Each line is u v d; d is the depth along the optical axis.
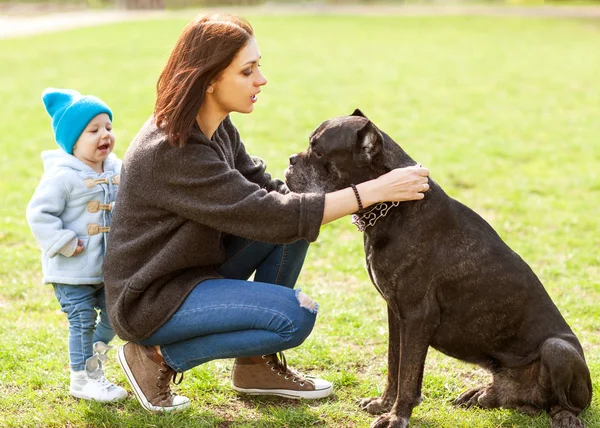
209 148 3.71
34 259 6.54
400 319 4.01
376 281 4.05
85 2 39.50
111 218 4.27
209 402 4.28
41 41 23.95
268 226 3.65
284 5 40.34
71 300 4.26
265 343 3.81
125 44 23.12
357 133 3.86
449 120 13.30
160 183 3.68
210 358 3.95
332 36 25.86
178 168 3.63
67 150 4.34
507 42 24.48
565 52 22.12
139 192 3.72
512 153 10.77
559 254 6.89
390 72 18.67
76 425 3.99
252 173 4.41
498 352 4.08
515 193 8.80
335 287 6.09
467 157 10.52
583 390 3.92
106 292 3.88
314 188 4.01
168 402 4.09
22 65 19.05
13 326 5.21
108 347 4.30
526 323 4.00
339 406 4.25
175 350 3.95
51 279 4.22
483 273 3.94
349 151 3.88
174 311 3.79
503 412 4.15
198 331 3.82
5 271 6.26
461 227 3.97
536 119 13.47
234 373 4.32
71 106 4.28
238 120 12.91
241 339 3.82
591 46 23.33
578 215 8.02
